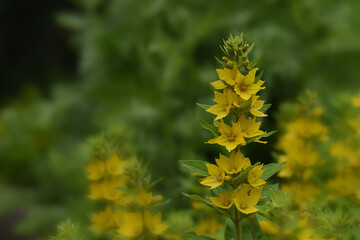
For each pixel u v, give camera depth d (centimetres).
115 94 500
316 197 191
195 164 149
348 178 215
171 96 459
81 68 566
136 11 494
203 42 457
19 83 1067
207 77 427
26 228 406
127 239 168
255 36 430
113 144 226
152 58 435
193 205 217
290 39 449
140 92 480
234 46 144
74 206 359
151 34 482
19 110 686
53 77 977
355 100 241
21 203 466
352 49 447
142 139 429
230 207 146
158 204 170
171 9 484
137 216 169
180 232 207
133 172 168
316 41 466
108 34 500
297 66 439
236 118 146
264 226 154
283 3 468
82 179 357
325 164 241
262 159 302
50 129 586
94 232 190
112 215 185
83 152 332
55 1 1059
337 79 450
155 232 168
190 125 407
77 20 544
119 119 475
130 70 507
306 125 221
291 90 441
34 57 1086
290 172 210
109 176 196
